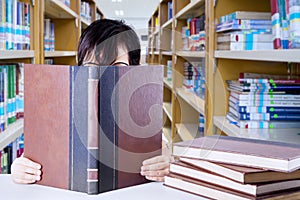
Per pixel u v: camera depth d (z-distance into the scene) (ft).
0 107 6.48
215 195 2.52
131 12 20.33
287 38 4.78
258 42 6.36
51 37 11.53
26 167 2.82
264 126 6.11
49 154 2.76
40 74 2.72
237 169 2.43
